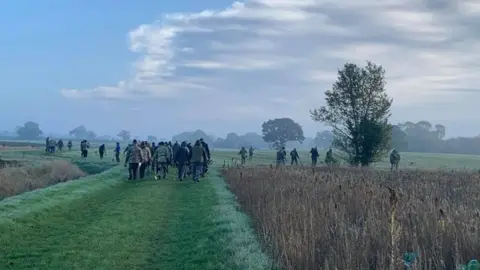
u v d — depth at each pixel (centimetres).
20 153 7912
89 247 1416
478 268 997
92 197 2466
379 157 5819
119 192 2781
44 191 2430
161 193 2723
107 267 1226
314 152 5703
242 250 1295
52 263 1245
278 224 1378
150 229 1694
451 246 1107
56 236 1551
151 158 4041
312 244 1138
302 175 2872
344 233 1177
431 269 1009
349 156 5881
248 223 1694
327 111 5869
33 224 1689
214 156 8850
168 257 1338
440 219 1245
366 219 1355
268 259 1211
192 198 2536
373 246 1135
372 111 5744
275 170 3441
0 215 1716
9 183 3275
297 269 1102
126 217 1914
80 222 1795
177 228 1722
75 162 5909
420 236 1165
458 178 3123
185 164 3575
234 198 2453
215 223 1725
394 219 1172
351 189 1900
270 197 1944
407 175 3372
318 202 1650
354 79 5728
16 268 1198
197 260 1284
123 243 1476
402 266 1005
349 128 5800
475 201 1844
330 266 1046
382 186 2333
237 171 3569
